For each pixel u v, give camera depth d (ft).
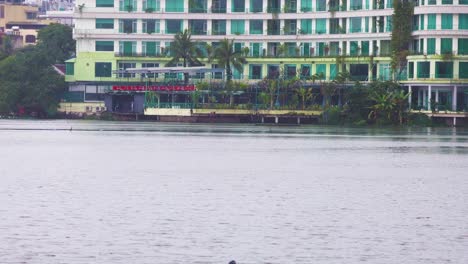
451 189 295.48
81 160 375.45
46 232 219.82
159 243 211.20
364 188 295.69
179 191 282.77
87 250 204.74
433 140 510.17
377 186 301.02
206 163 366.63
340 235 220.64
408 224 233.55
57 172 329.52
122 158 385.50
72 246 207.82
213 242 212.64
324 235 220.43
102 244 209.67
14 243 209.46
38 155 397.60
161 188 288.71
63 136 523.29
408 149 444.96
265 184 301.63
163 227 226.38
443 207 258.98
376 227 229.66
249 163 368.27
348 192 286.25
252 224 231.09
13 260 196.95
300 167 355.56
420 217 242.78
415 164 372.99
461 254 205.26
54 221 231.71
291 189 290.97
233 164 363.56
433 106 654.53
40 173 326.03
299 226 229.66
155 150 426.92
